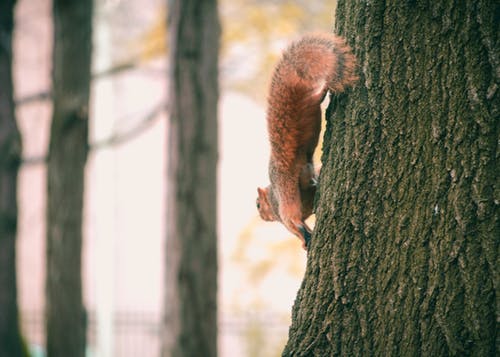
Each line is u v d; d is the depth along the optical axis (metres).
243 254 22.25
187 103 13.73
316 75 5.26
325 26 20.34
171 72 13.96
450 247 4.45
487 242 4.35
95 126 23.67
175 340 13.55
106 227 24.80
